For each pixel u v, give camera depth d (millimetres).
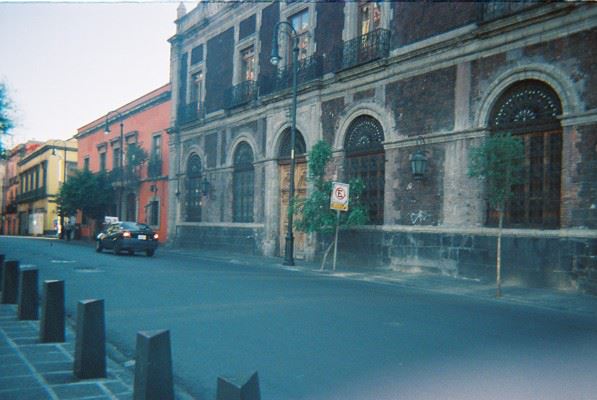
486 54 13117
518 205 12383
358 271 15008
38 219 59844
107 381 4395
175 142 28516
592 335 6672
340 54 17703
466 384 4531
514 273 12133
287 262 16625
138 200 33688
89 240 39906
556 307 9141
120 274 12703
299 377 4699
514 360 5324
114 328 6660
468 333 6582
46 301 5707
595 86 10883
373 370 4918
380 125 16297
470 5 13617
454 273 13531
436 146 14273
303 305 8453
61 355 5156
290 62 20750
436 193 14188
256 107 22078
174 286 10602
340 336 6273
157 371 3324
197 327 6727
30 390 4109
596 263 10609
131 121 36000
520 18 12117
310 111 18797
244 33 23656
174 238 28203
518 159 10109
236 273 13617
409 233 14836
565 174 11258
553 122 11766
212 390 4410
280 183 20938
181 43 29078
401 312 7984
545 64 11781
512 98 12711
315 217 15336
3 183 84125
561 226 11328
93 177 36812
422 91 14758
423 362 5203
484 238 12859
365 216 15180
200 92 27453
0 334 6023
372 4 17094
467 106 13500
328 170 17984
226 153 24250
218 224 24562
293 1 20438
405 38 15375
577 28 11242
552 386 4508
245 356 5379
